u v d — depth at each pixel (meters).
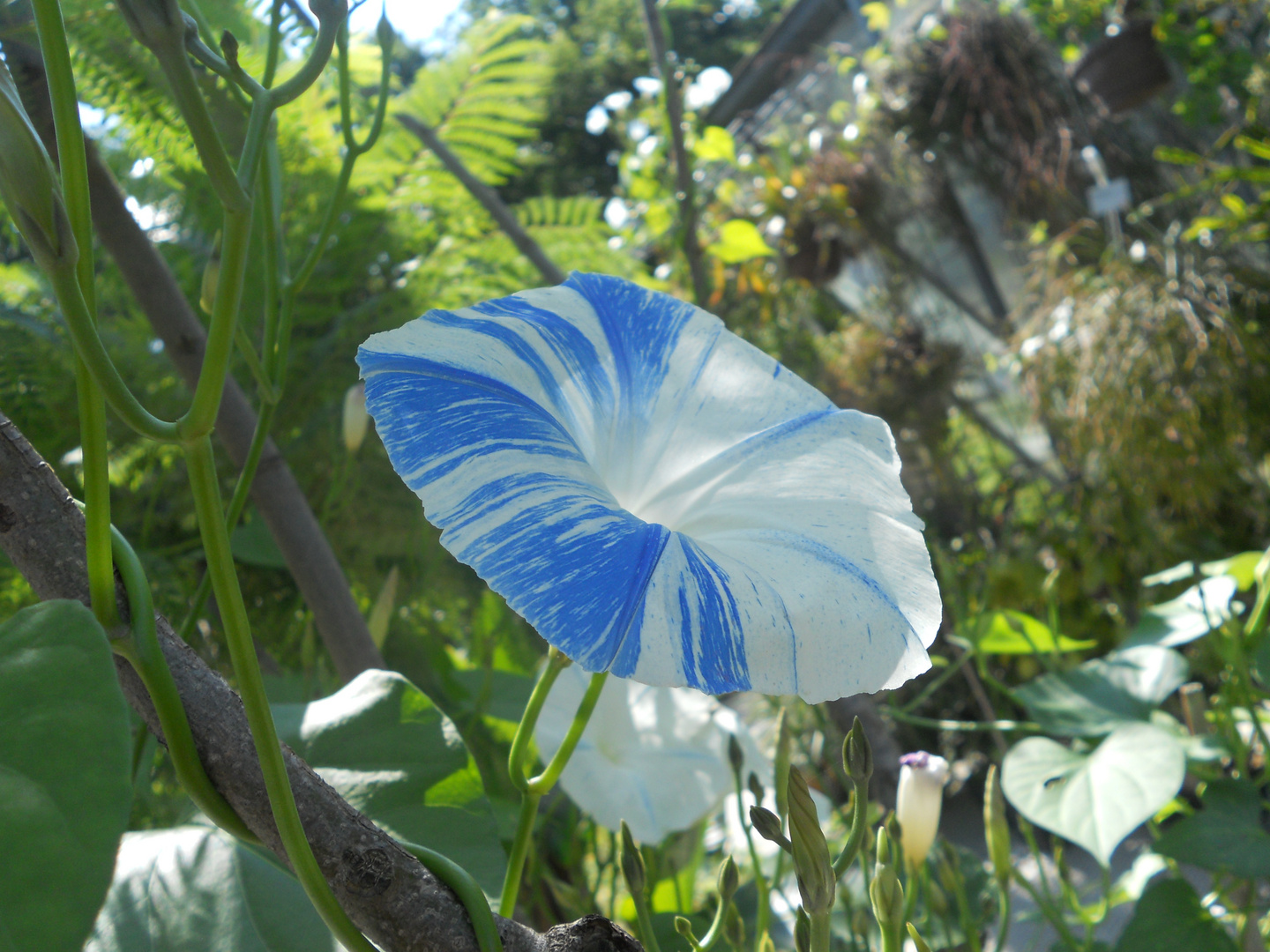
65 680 0.12
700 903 0.45
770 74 1.45
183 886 0.19
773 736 0.62
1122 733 0.39
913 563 0.20
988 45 1.15
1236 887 0.37
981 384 1.48
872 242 1.29
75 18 0.29
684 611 0.16
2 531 0.15
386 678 0.24
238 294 0.13
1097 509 0.98
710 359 0.24
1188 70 1.02
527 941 0.16
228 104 0.31
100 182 0.29
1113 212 0.96
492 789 0.41
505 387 0.19
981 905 0.41
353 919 0.15
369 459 0.51
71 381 0.39
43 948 0.10
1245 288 0.88
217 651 0.44
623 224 1.02
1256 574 0.39
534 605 0.15
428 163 0.61
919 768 0.29
